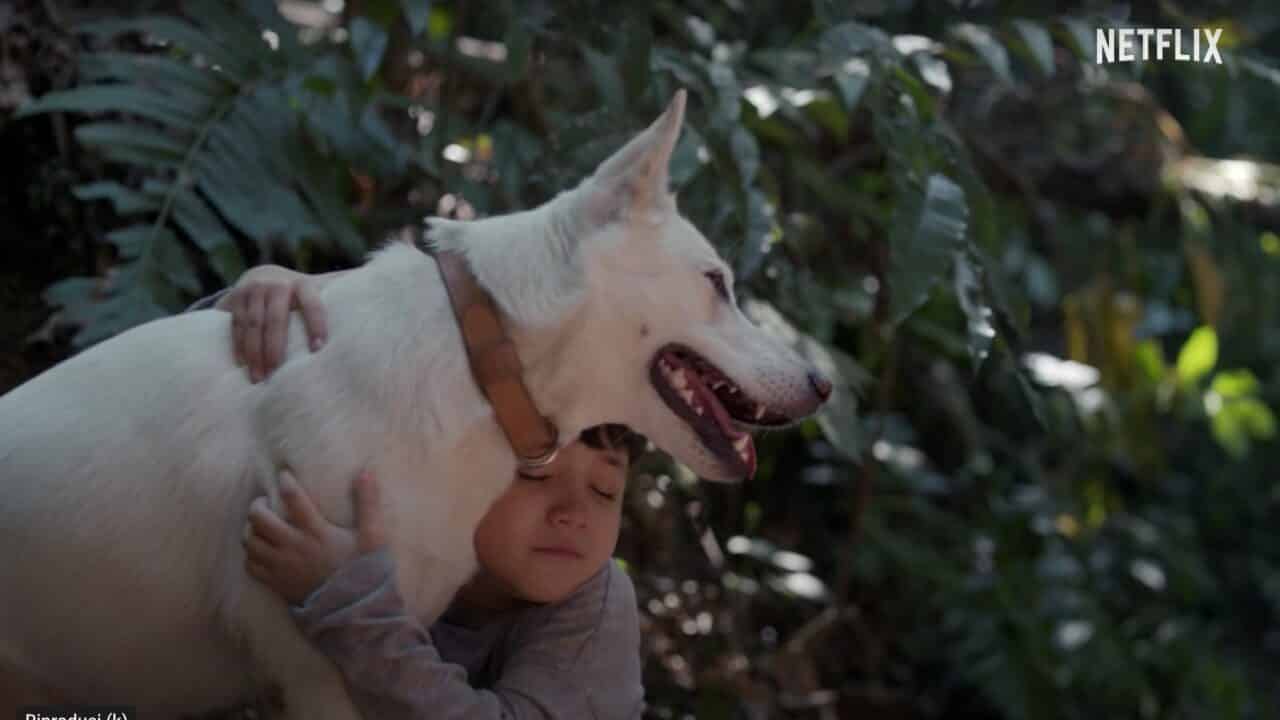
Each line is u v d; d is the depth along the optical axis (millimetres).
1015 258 5168
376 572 1858
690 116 3166
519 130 3490
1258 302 5102
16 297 3111
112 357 2037
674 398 2066
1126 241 5016
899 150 3074
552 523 2029
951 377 5004
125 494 1950
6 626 2006
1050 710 4328
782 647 3838
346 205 3180
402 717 1847
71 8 3340
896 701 4355
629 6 3619
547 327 1986
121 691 2078
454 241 2064
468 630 2213
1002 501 4891
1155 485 6121
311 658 1944
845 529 4555
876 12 4211
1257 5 6637
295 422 1924
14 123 3127
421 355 1948
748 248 3020
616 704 2076
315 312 2010
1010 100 5160
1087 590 4805
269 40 3367
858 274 4445
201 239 2871
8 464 1971
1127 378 4996
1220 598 6016
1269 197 4828
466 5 3658
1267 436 5996
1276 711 5312
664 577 3418
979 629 4395
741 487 4238
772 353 2115
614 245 2027
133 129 2932
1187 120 5758
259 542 1868
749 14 4168
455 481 1951
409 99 3379
